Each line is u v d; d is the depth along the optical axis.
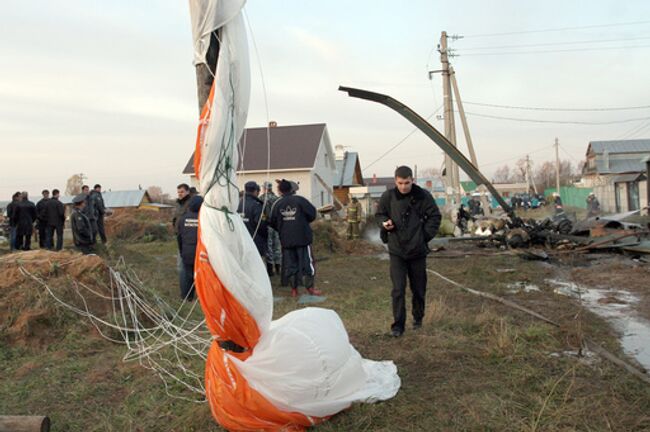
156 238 20.14
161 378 4.57
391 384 4.06
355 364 3.80
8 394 4.36
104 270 6.70
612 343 5.09
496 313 6.41
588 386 4.00
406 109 10.16
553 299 7.28
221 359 3.58
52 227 14.77
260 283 3.61
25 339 5.52
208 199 3.61
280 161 29.95
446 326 5.75
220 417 3.54
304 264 8.04
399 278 5.41
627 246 11.43
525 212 36.84
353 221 16.58
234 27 3.80
